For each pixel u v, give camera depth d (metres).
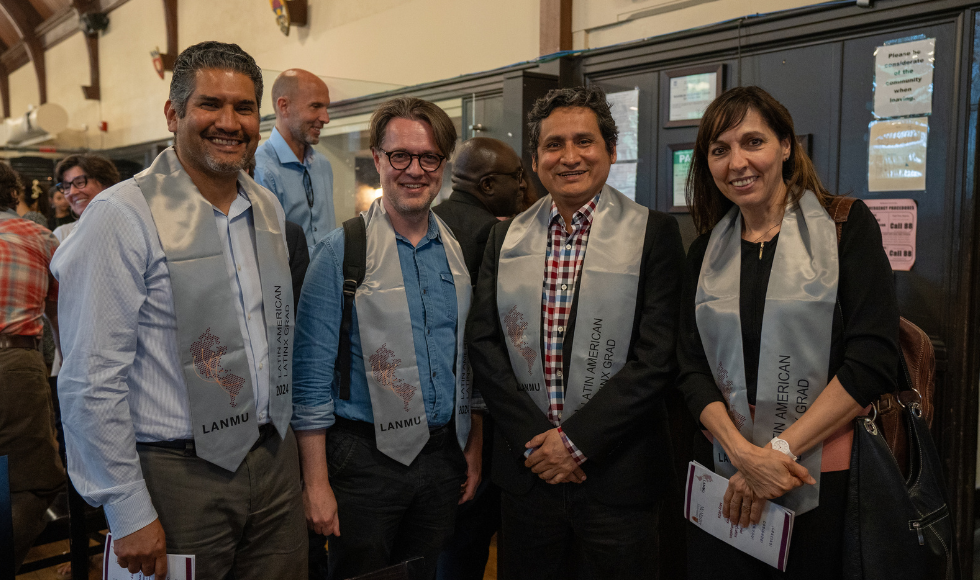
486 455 2.10
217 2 6.32
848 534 1.40
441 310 1.74
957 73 2.08
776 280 1.45
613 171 3.04
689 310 1.62
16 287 2.33
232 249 1.46
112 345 1.29
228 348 1.40
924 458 1.43
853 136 2.34
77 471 1.32
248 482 1.44
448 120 1.67
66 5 9.35
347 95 3.19
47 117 8.26
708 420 1.51
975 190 2.07
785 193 1.53
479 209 2.11
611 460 1.65
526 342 1.70
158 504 1.36
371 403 1.64
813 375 1.41
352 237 1.68
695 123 2.70
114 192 1.33
